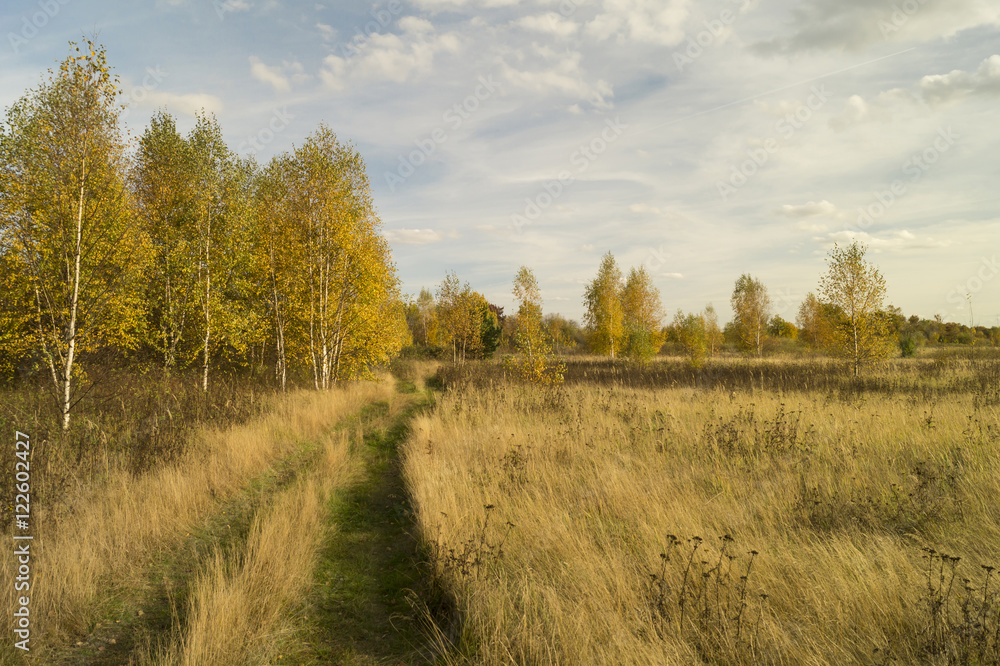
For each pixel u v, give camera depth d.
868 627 3.05
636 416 10.98
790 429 8.27
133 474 6.62
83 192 8.87
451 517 5.24
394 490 7.39
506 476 6.74
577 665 2.90
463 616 3.68
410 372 27.25
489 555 4.42
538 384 17.17
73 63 8.77
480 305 37.41
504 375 20.28
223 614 3.55
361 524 6.09
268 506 6.28
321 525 5.80
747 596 3.46
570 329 60.78
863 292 19.25
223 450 8.16
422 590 4.35
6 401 9.73
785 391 15.91
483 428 10.09
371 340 19.92
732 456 7.25
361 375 21.25
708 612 3.33
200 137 16.52
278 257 17.66
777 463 6.76
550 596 3.55
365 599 4.32
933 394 13.19
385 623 3.95
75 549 4.41
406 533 5.71
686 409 11.68
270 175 18.34
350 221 17.67
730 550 4.23
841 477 5.86
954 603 3.11
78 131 8.78
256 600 3.92
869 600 3.26
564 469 7.00
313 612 4.07
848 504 5.04
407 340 43.69
